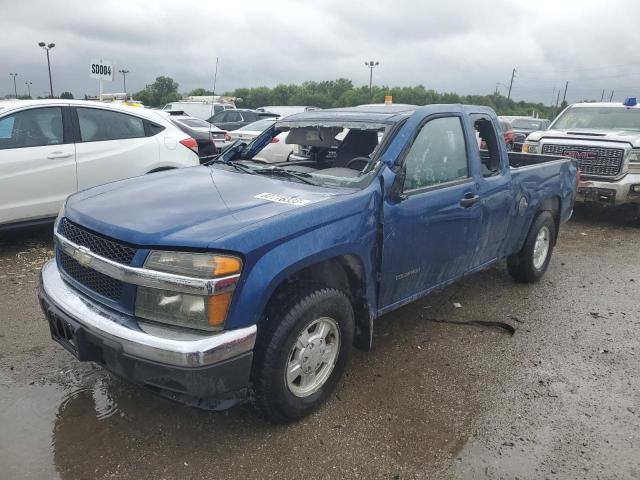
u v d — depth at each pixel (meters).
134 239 2.62
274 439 2.93
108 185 3.59
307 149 4.84
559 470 2.78
